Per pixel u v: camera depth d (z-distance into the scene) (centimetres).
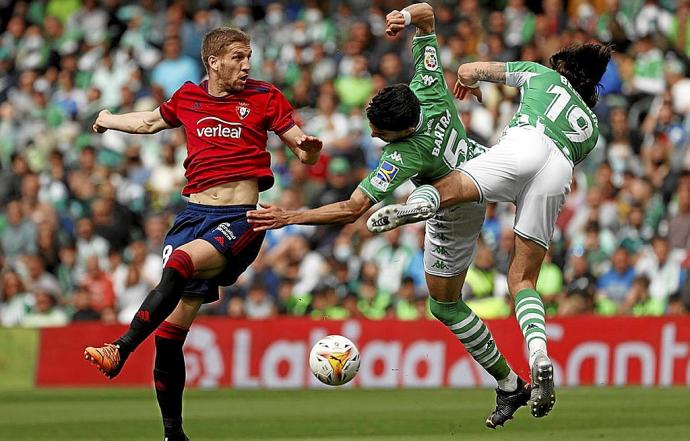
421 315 4247
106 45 5866
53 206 5128
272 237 4584
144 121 2208
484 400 3462
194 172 2142
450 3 5331
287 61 5425
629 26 5056
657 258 4141
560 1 5138
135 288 4572
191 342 4141
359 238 4441
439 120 2112
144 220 5028
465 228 2241
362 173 4806
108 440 2666
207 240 2094
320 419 3022
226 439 2644
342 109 5050
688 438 2477
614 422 2806
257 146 2134
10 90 5859
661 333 3744
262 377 4072
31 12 6231
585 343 3816
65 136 5547
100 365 1981
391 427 2812
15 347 4297
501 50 5028
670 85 4778
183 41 5641
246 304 4419
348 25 5438
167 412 2188
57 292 4778
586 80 2194
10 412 3347
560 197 2092
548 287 4162
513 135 2095
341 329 4016
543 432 2628
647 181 4431
